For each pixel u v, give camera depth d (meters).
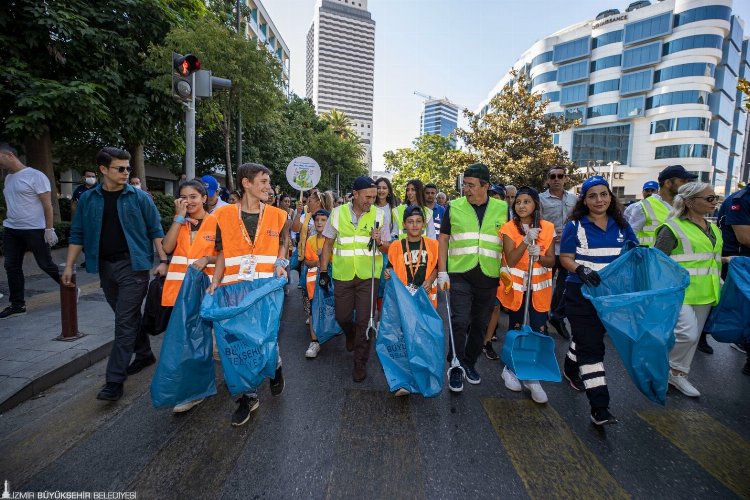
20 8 8.47
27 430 2.80
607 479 2.40
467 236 3.55
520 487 2.32
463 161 22.58
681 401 3.43
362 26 154.88
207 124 13.84
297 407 3.22
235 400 3.30
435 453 2.63
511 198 6.77
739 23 49.28
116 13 9.99
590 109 53.03
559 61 54.97
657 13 46.59
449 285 3.63
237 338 2.72
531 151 20.77
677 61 45.88
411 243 4.00
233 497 2.20
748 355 4.00
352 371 3.98
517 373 3.26
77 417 2.99
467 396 3.48
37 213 5.06
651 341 2.71
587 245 3.15
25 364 3.58
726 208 4.41
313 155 39.78
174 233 3.38
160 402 2.79
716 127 50.91
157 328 3.66
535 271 3.73
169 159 18.34
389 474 2.41
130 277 3.33
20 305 5.14
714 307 3.70
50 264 5.23
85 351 3.90
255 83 11.95
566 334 5.19
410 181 5.68
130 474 2.37
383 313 3.40
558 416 3.15
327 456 2.57
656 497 2.25
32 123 8.32
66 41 9.18
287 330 5.39
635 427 3.00
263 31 46.25
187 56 6.02
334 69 153.00
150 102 10.87
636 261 3.05
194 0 12.50
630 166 50.34
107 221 3.30
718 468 2.52
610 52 50.62
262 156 24.09
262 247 3.11
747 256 3.85
